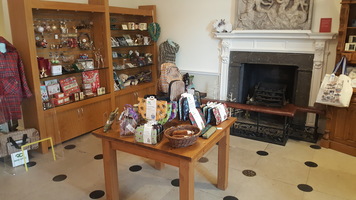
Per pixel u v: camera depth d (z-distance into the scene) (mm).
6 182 2855
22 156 3193
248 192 2648
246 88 4988
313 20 3930
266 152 3547
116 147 2283
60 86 3922
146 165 3215
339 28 3375
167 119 2260
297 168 3121
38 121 3402
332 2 3742
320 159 3342
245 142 3875
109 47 4281
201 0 4785
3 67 3068
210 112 2404
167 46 5105
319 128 4152
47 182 2854
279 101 4336
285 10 4047
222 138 2533
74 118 3926
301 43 4035
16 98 3211
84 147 3732
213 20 4738
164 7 5230
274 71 4723
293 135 4039
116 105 4648
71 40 3957
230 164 3215
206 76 5023
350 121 3387
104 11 4090
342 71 3383
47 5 3307
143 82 5309
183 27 5086
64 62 4035
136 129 2043
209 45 4883
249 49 4441
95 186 2773
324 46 3840
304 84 4137
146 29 5176
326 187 2734
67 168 3154
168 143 2037
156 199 2539
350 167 3141
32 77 3281
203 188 2715
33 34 3230
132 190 2688
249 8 4301
